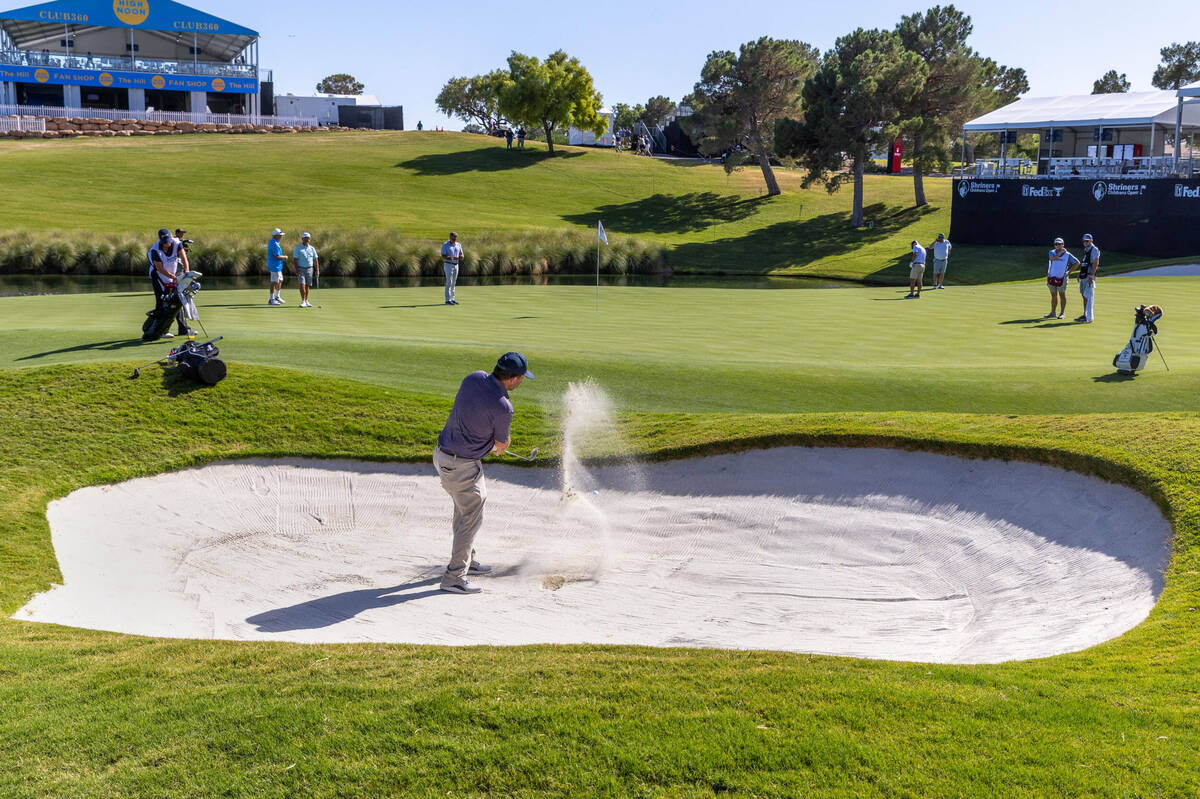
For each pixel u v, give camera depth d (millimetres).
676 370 12773
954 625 6609
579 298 24922
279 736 4156
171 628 6410
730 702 4422
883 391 11766
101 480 9062
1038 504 8078
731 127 56250
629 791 3691
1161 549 6891
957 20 51156
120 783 3832
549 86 70875
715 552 7973
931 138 50156
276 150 67812
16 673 4957
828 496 8734
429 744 4051
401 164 66188
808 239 49812
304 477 9531
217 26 72750
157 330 13875
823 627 6582
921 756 3877
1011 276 38281
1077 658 5199
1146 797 3551
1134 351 11992
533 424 10594
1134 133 49812
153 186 53562
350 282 35438
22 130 64688
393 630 6383
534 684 4688
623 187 63469
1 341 13586
